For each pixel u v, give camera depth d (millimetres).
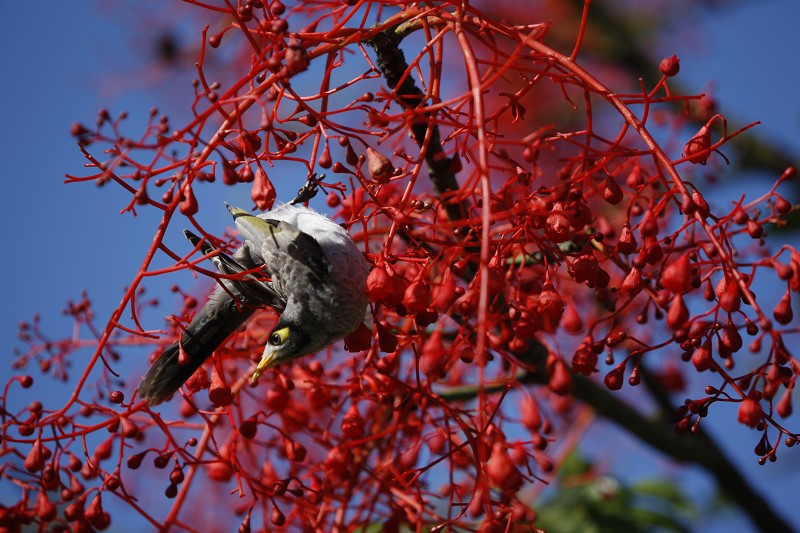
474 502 7438
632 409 12172
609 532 11961
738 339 7523
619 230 10703
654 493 12500
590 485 12453
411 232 8242
